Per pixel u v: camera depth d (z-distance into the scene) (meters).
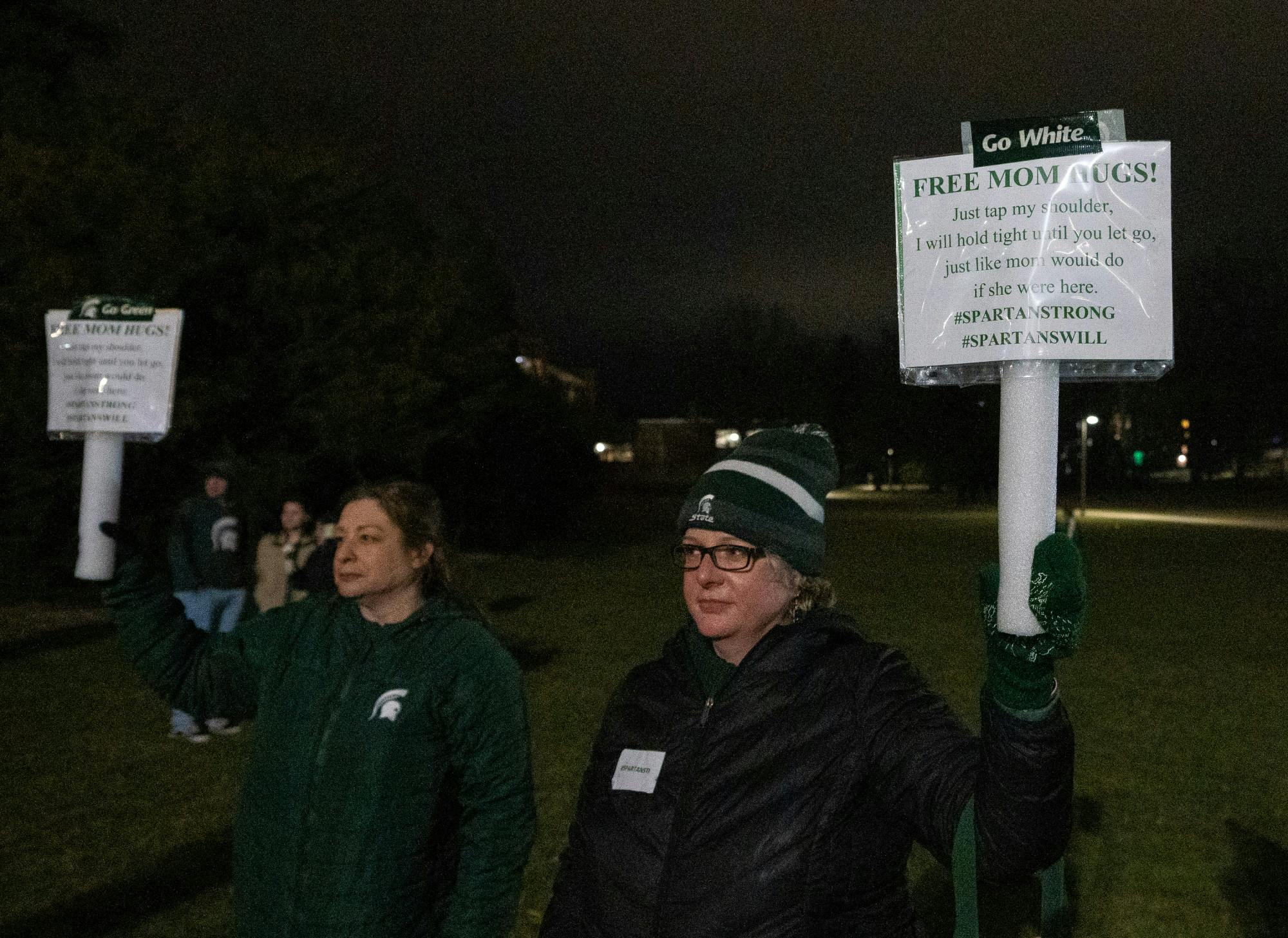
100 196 13.84
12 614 13.01
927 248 1.38
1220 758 6.80
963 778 1.53
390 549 2.34
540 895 4.63
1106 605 14.88
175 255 14.16
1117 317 1.32
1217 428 62.03
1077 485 59.22
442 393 21.27
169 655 2.45
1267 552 23.62
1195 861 5.02
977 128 1.37
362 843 2.19
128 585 2.40
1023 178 1.35
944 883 4.80
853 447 80.06
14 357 13.30
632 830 1.77
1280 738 7.31
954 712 1.69
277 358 15.48
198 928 4.22
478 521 26.28
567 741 7.12
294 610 2.48
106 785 6.09
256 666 2.47
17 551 13.74
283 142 16.08
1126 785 6.21
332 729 2.26
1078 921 4.39
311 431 15.73
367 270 16.56
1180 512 40.88
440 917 2.29
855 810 1.66
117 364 2.19
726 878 1.65
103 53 20.73
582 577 18.98
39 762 6.57
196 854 5.00
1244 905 4.54
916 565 21.20
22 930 4.19
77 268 13.42
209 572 6.89
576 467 30.48
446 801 2.31
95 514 2.27
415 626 2.33
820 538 1.87
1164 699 8.62
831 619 1.83
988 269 1.35
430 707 2.26
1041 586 1.24
